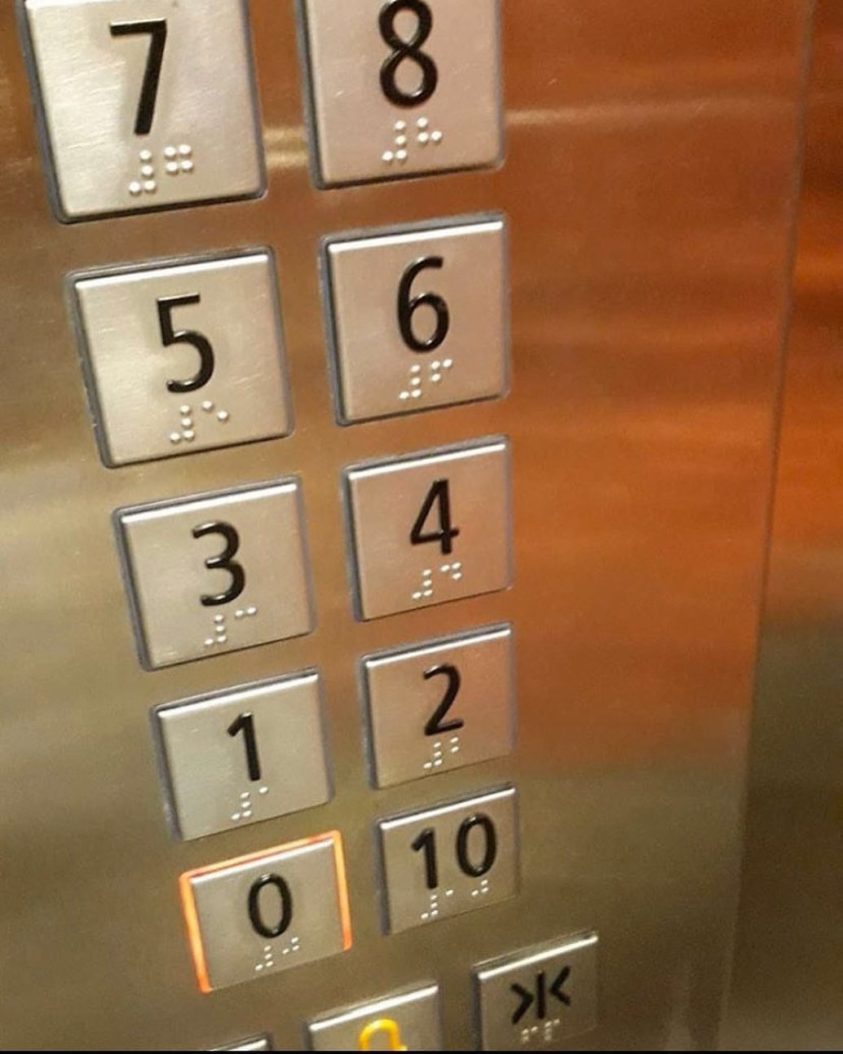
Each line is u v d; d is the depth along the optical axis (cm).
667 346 54
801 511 59
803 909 72
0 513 50
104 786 58
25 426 48
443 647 59
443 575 56
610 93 48
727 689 65
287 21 44
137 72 43
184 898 63
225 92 44
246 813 60
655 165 50
